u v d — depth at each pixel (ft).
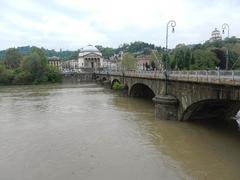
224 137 119.14
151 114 174.70
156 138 120.16
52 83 531.91
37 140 119.85
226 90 102.94
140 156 100.01
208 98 114.73
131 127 139.64
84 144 113.80
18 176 85.15
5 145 113.50
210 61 315.78
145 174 85.35
